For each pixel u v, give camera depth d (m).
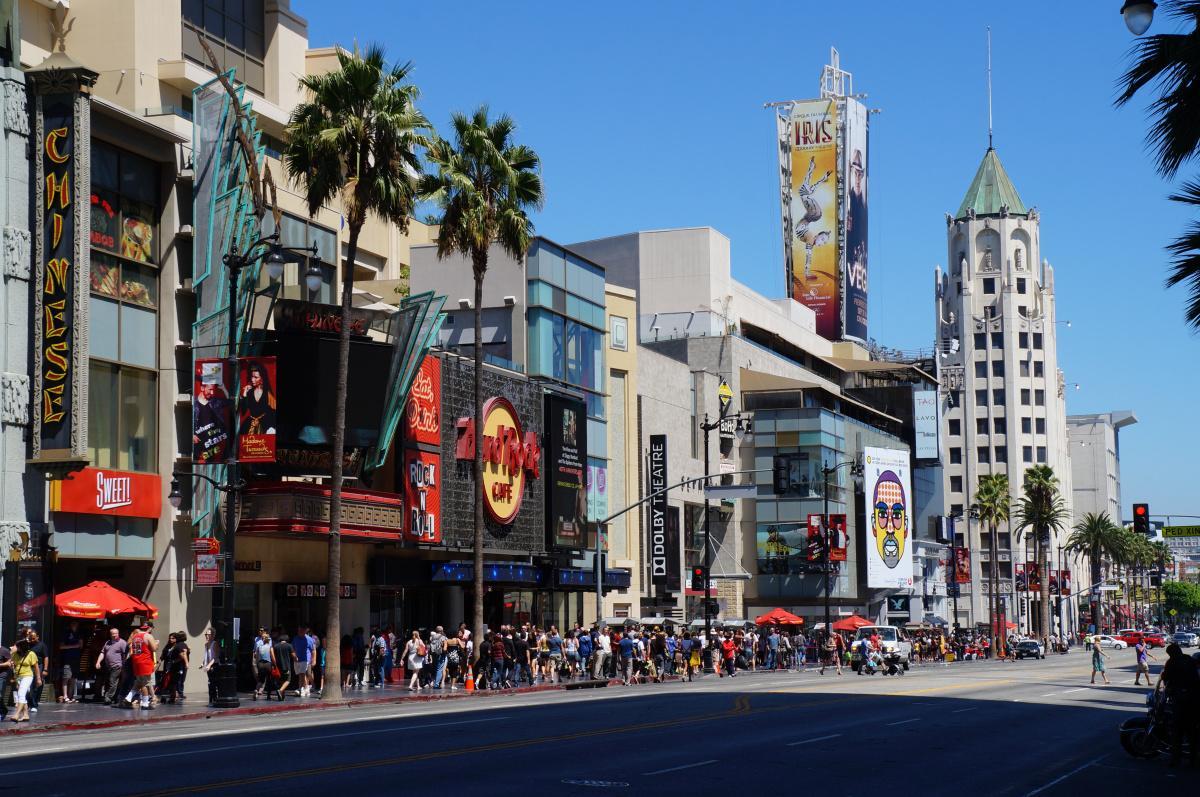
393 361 45.66
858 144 158.00
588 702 38.03
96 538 37.06
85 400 35.19
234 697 33.91
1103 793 19.30
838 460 102.56
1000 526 187.62
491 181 48.94
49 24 41.91
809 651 90.75
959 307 194.62
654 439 76.06
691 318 101.31
